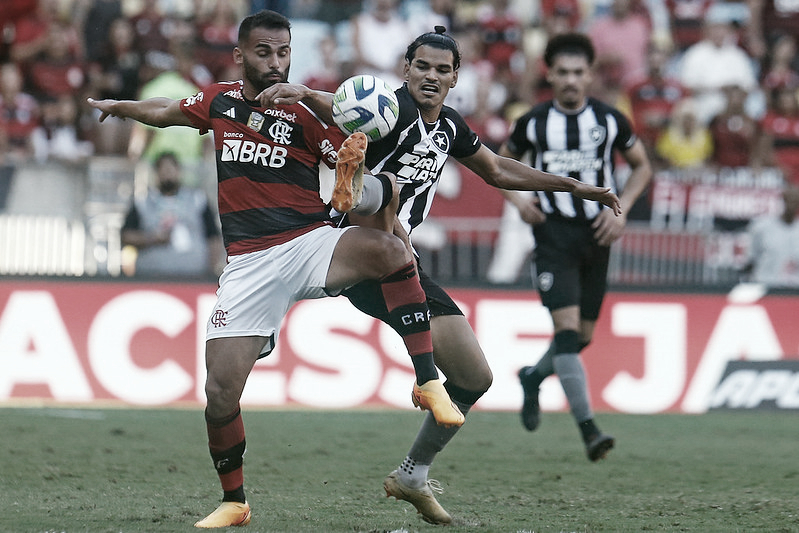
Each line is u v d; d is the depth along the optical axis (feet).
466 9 181.88
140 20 153.89
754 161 152.76
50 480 67.62
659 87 155.94
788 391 124.16
